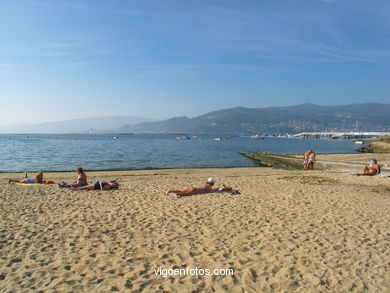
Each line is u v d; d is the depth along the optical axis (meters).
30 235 6.90
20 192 12.22
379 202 10.54
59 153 47.88
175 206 9.70
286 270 5.23
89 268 5.29
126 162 34.34
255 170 25.09
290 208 9.45
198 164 33.50
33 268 5.27
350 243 6.49
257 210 9.18
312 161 24.72
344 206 9.81
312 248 6.20
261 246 6.30
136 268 5.30
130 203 10.19
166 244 6.41
